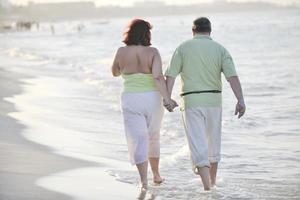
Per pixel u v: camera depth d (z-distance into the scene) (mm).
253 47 64750
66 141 12898
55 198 8094
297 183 9602
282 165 11070
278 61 44750
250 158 11758
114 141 13305
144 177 8961
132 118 8953
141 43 8992
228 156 11969
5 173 9453
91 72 35250
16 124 14711
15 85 25641
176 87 25562
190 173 10227
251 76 33125
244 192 8992
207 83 8906
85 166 10375
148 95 8914
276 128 15656
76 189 8664
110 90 24906
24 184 8766
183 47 8969
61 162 10570
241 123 16406
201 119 8930
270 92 25016
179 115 17391
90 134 14086
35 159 10680
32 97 21297
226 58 8883
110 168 10328
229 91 24188
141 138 8938
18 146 11891
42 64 43125
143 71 8930
